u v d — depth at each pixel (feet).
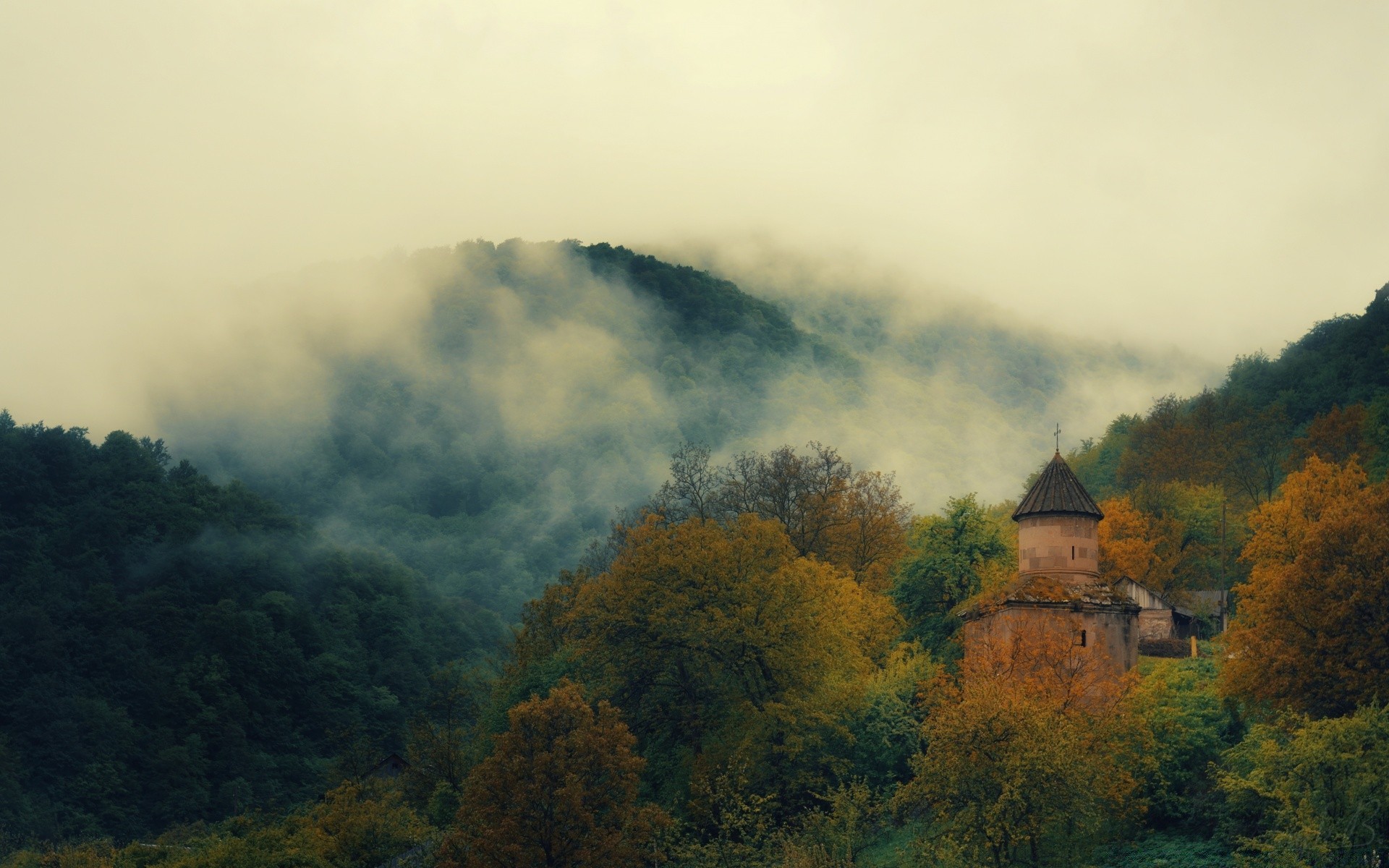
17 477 625.41
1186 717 183.73
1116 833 172.35
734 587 220.64
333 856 195.21
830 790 192.44
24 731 471.21
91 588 568.82
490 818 169.78
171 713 508.94
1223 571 308.81
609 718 181.37
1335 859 137.90
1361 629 171.22
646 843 180.75
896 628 251.60
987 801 151.12
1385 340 503.20
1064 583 203.62
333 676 590.55
